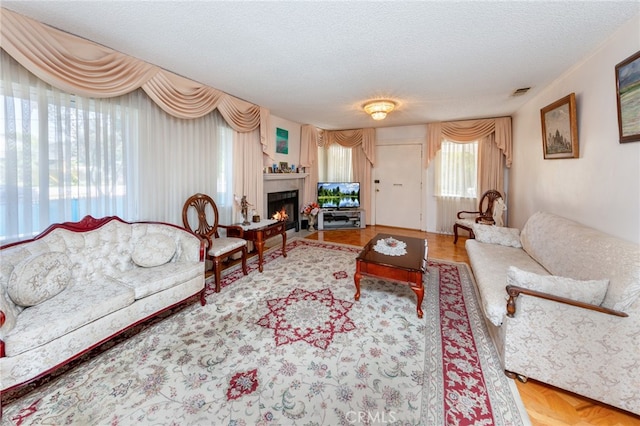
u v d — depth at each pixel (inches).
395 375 64.6
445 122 199.9
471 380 63.2
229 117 134.8
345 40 80.4
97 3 63.1
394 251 106.1
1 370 52.2
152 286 79.7
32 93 75.5
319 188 233.1
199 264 95.7
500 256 107.7
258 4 63.6
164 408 55.4
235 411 54.8
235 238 126.3
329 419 53.2
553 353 59.0
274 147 188.1
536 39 79.5
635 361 52.4
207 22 71.2
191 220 124.0
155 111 107.3
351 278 122.8
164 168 111.7
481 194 194.2
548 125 114.7
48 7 64.6
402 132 227.6
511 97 138.9
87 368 66.3
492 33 76.2
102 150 92.1
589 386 56.4
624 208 73.4
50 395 58.5
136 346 74.7
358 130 234.8
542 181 127.3
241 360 69.3
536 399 58.5
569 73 102.8
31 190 76.2
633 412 53.1
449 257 154.6
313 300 101.5
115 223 89.2
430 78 111.9
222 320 87.9
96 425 51.6
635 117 67.5
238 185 147.8
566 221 96.9
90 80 80.7
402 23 71.2
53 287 67.9
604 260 65.8
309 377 63.8
